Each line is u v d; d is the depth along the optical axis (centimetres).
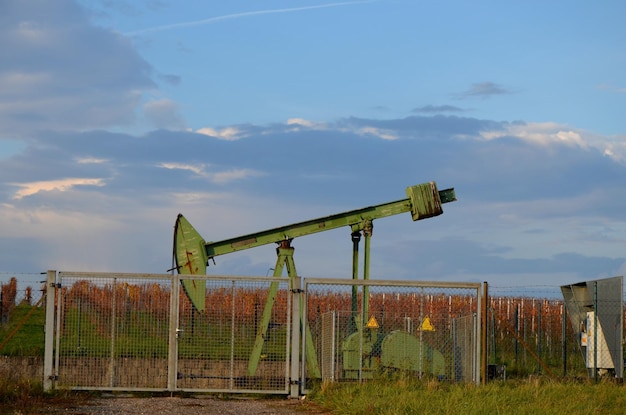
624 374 1938
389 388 1598
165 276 1681
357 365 1761
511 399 1512
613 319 1881
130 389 1661
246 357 1705
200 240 1867
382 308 1886
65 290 1677
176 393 1684
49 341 1662
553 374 1902
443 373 1762
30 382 1645
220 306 1698
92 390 1659
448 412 1350
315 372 1788
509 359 2278
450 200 2017
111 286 1680
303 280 1719
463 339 1778
